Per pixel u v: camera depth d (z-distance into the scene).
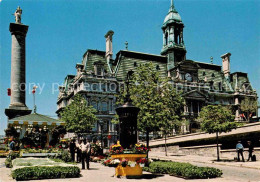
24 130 31.59
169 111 28.62
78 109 65.00
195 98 86.94
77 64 85.31
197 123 84.69
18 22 49.31
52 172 16.59
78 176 17.44
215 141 40.44
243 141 36.38
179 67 88.69
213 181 15.92
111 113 79.56
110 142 77.88
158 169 19.83
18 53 48.44
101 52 87.12
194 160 32.81
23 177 15.89
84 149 22.38
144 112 26.83
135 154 17.55
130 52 89.75
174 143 48.38
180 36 96.69
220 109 32.16
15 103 46.84
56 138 32.38
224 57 107.25
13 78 47.88
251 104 85.25
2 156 36.88
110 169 22.31
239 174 20.52
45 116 32.72
